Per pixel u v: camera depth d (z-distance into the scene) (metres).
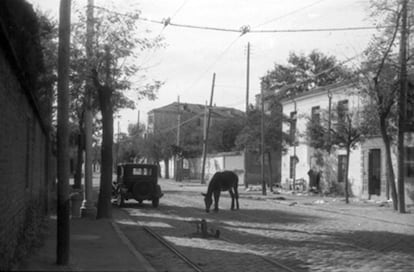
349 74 28.92
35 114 15.52
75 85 19.69
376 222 21.14
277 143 45.09
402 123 25.42
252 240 15.76
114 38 19.55
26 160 13.34
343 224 20.28
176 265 11.76
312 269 11.21
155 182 28.48
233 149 73.38
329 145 32.06
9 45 8.85
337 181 39.25
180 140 79.50
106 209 20.67
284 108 47.53
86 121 22.02
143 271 10.38
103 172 20.72
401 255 12.96
